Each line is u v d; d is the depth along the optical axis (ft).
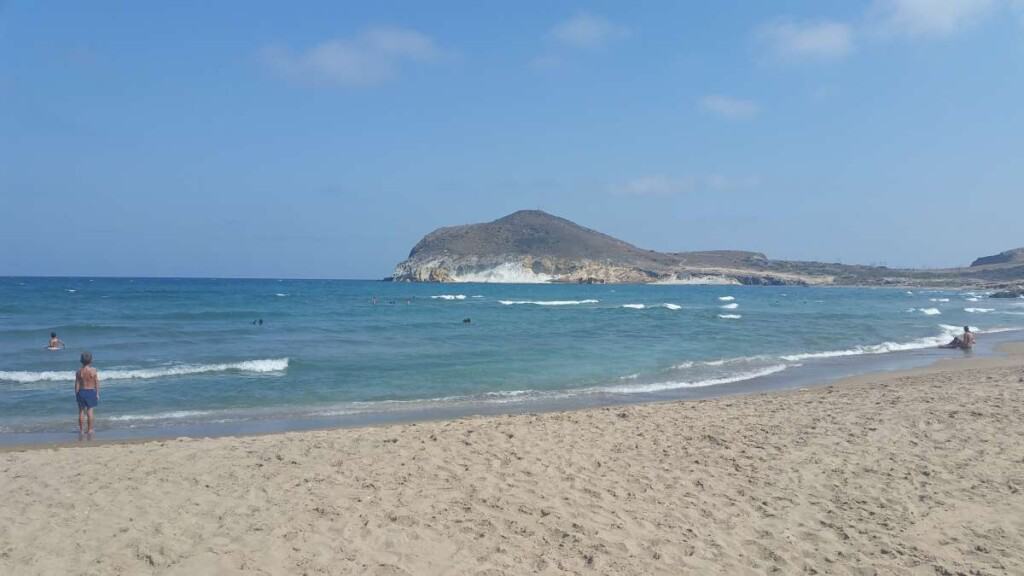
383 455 29.71
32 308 161.38
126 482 26.00
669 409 41.34
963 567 18.48
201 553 19.39
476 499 23.89
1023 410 36.94
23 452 31.30
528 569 18.56
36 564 18.80
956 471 26.43
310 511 22.63
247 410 48.01
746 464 28.07
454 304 218.38
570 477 26.43
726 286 644.69
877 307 217.77
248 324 124.06
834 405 41.14
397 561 18.97
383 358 75.87
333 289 382.83
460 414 46.78
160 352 81.30
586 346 90.27
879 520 21.79
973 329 124.06
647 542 20.31
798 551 19.71
